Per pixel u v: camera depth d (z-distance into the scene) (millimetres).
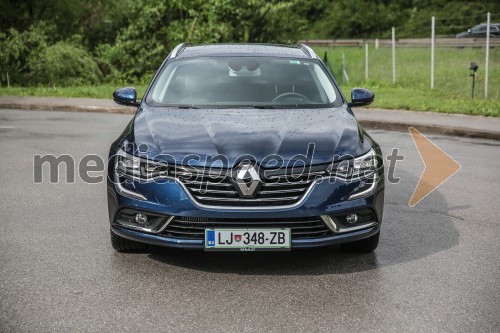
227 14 31594
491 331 4105
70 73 29422
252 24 32094
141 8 33188
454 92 21094
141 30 32250
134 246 5562
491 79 22047
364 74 29156
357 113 16031
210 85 6453
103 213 6949
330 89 6543
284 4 32375
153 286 4859
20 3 32531
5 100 19688
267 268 5281
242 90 6375
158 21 32969
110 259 5461
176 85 6480
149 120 5723
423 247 5898
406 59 34500
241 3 31484
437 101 18188
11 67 28453
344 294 4730
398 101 18094
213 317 4297
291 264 5383
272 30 32656
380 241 6074
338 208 5055
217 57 6969
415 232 6391
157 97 6363
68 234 6168
